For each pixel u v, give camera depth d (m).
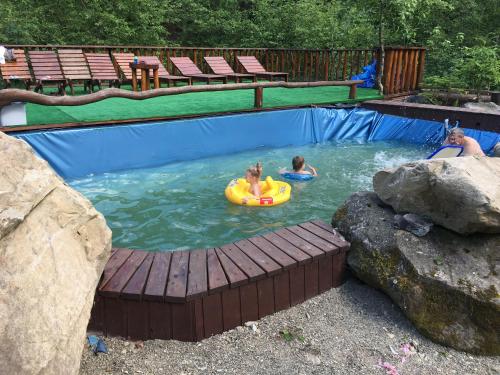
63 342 1.90
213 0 18.70
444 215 3.16
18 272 1.88
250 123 7.82
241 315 3.02
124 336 2.87
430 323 2.87
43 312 1.87
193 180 6.23
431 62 13.24
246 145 7.87
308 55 13.39
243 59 11.98
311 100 9.39
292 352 2.74
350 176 6.49
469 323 2.81
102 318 2.85
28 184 2.14
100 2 15.62
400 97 10.94
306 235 3.67
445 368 2.62
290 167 6.96
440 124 8.27
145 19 16.09
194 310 2.81
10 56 8.88
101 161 6.47
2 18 12.70
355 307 3.24
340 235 3.68
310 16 15.93
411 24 11.92
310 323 3.05
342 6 16.52
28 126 5.99
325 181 6.25
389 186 3.60
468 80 10.79
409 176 3.34
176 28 19.38
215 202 5.41
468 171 3.07
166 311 2.81
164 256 3.27
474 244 3.10
